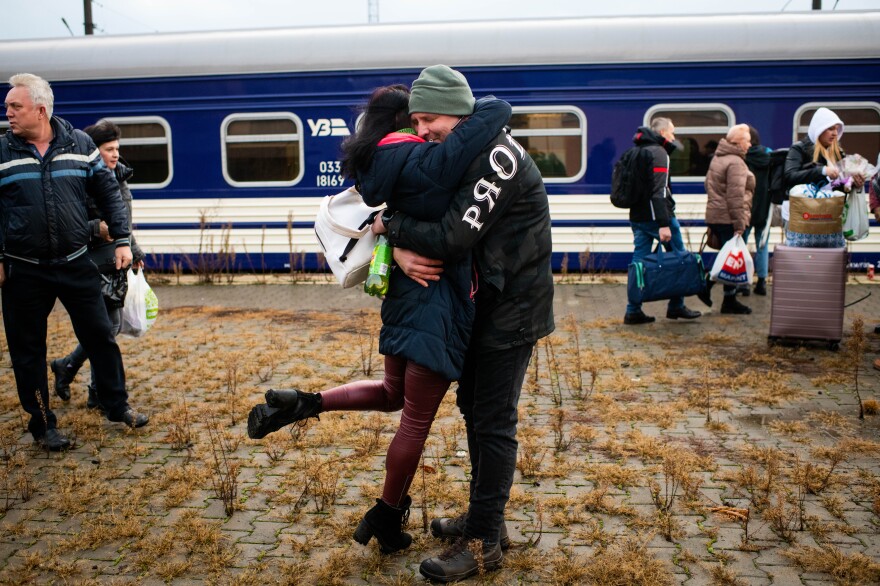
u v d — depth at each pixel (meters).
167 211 11.66
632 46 10.68
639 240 7.98
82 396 5.86
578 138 10.88
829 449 4.53
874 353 6.64
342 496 4.06
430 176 2.90
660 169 7.58
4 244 4.64
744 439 4.78
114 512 3.92
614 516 3.81
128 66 11.44
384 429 5.01
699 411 5.30
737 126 8.14
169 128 11.50
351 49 11.05
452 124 3.04
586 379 6.11
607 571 3.24
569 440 4.78
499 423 3.22
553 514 3.83
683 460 4.38
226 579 3.29
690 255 7.81
